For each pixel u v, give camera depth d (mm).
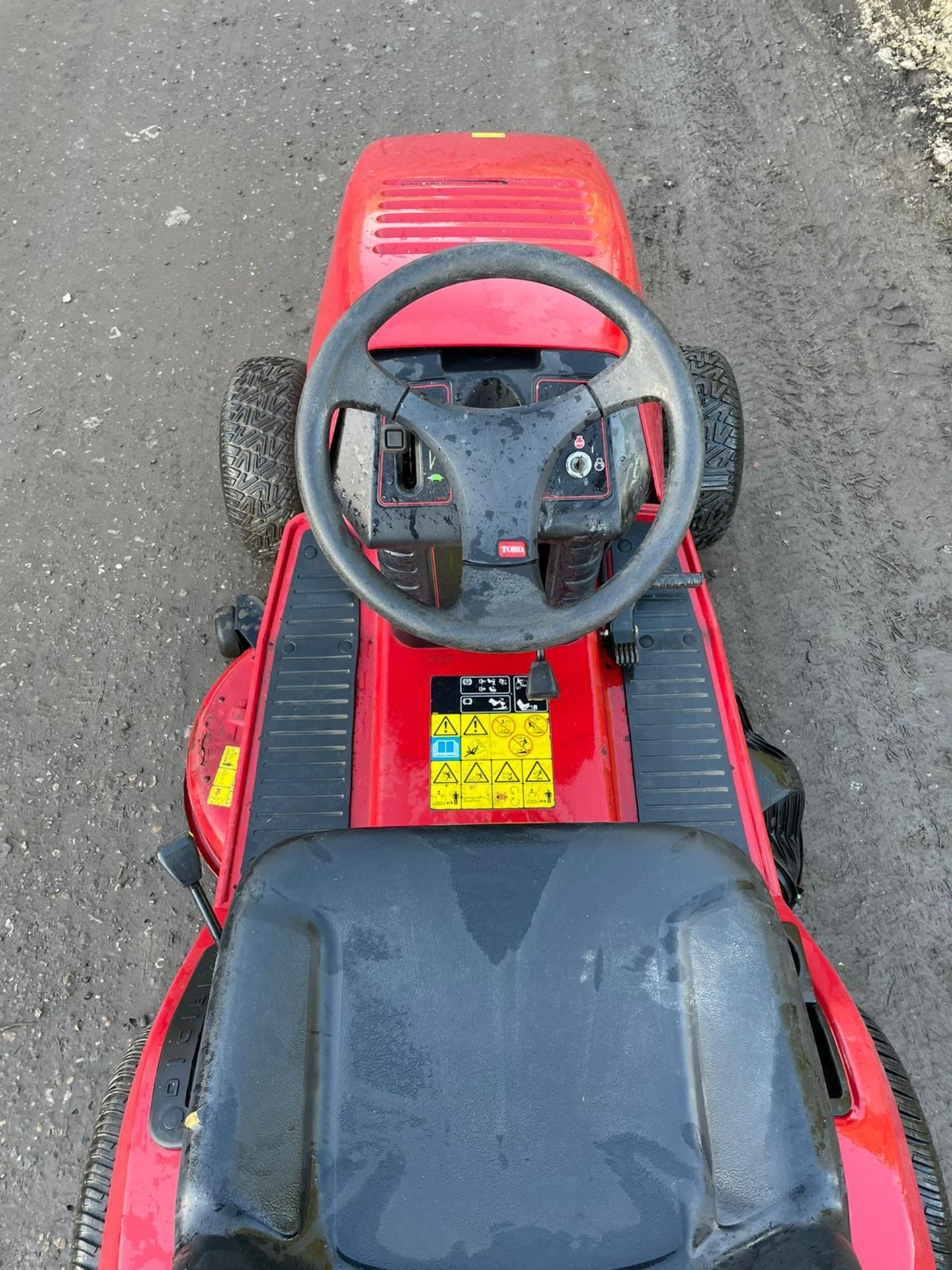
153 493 1764
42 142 2217
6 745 1550
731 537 1713
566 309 1080
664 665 1217
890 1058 1054
